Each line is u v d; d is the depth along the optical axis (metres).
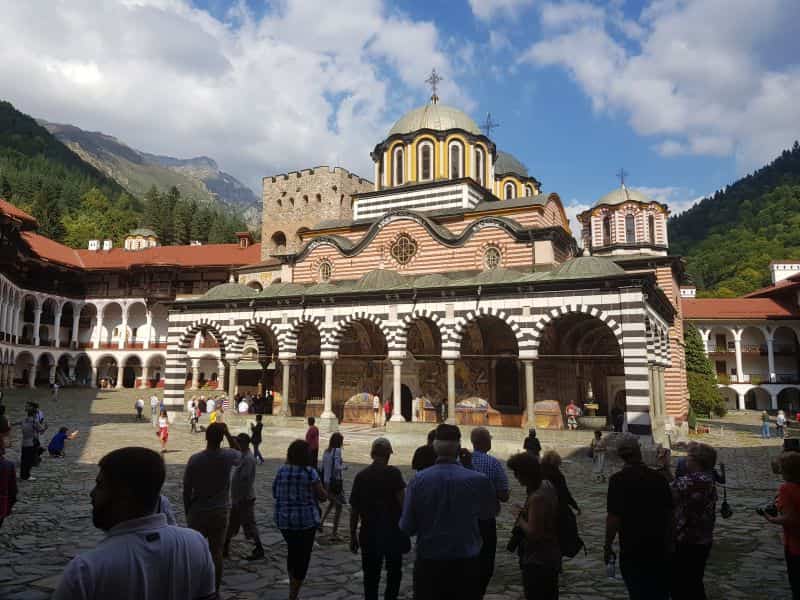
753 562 11.27
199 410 38.22
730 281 111.56
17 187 135.25
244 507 11.16
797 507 7.72
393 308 34.53
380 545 8.23
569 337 36.72
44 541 12.20
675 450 31.62
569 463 25.67
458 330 32.69
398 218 42.12
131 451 3.85
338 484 12.71
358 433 34.25
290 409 42.94
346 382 41.53
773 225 135.25
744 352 73.88
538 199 42.28
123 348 74.06
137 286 75.06
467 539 6.34
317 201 74.12
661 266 42.31
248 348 57.66
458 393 38.06
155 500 3.84
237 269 64.94
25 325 73.62
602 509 16.33
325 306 36.59
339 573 10.44
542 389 36.12
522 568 7.29
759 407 73.62
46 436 31.78
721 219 162.75
